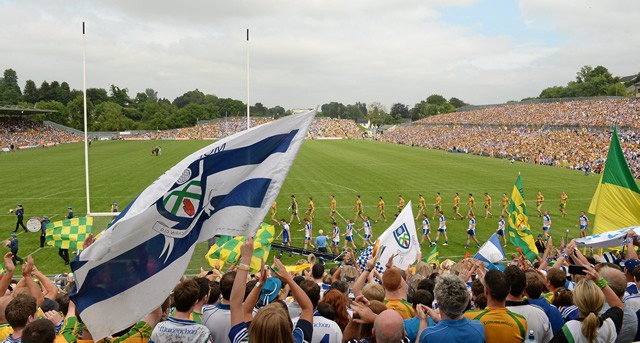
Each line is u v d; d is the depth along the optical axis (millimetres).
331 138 152875
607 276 6598
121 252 5758
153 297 5754
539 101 120438
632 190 13133
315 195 42875
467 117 130125
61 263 23891
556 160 69438
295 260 25078
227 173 6266
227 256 14062
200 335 5332
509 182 51156
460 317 5242
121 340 5844
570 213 36594
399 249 12797
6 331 6266
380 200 34438
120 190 44844
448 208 38156
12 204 38531
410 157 79375
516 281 6035
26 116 133500
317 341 5543
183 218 6043
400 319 4730
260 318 4164
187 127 174375
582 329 5477
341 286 8062
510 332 5496
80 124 160375
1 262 23625
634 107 91312
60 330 6387
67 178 52438
